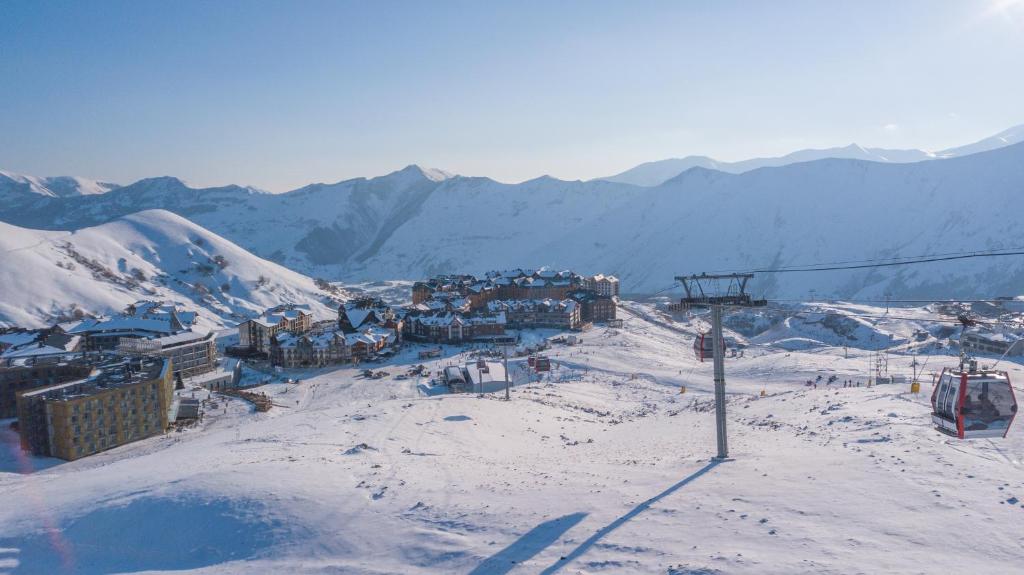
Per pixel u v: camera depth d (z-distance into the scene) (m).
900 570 18.36
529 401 87.31
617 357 141.00
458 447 52.19
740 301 37.84
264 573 23.77
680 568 20.23
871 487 26.23
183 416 94.12
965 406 24.91
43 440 75.44
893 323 199.62
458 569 22.59
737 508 25.44
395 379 126.38
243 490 31.70
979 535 20.27
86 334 140.38
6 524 30.42
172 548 26.80
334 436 55.78
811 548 20.59
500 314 183.62
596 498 29.17
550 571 21.41
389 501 30.70
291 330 186.00
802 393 68.31
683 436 52.19
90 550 27.09
